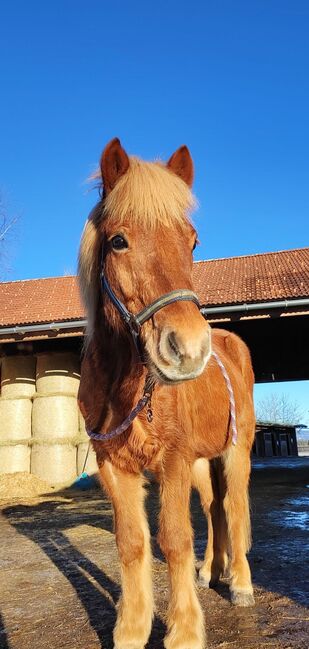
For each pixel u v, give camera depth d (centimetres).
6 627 279
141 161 225
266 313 802
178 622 213
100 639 253
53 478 903
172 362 174
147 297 191
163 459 222
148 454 222
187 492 223
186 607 215
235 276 1014
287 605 287
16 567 411
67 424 932
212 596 310
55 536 537
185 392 241
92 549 461
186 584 217
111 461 234
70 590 338
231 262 1186
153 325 186
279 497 802
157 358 179
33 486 867
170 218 199
